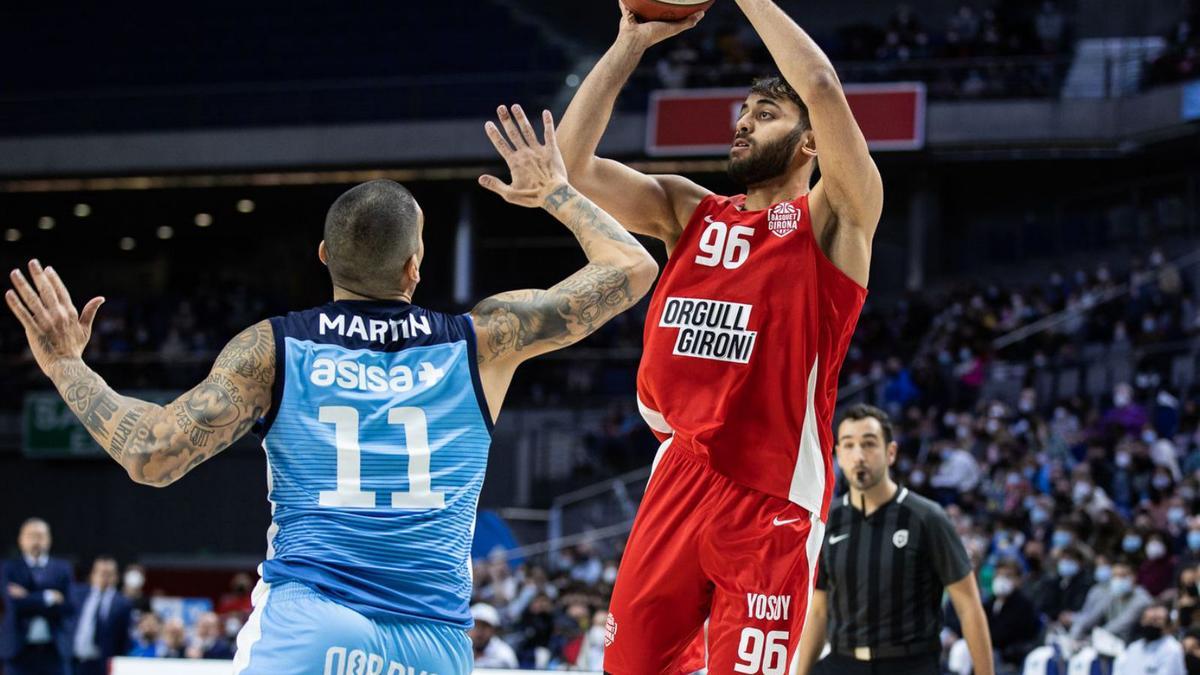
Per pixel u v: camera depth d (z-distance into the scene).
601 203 3.96
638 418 22.52
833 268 3.67
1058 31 25.25
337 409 3.00
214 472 24.86
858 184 3.58
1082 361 19.48
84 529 25.48
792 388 3.65
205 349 28.56
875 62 25.44
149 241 32.41
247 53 30.36
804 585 3.64
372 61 29.78
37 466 25.97
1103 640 9.22
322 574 2.88
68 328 3.05
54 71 31.00
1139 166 25.66
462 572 3.05
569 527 20.84
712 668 3.66
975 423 17.81
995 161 25.86
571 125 3.88
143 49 30.70
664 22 3.92
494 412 3.21
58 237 32.78
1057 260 26.31
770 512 3.64
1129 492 15.07
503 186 3.46
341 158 27.03
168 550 24.88
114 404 2.93
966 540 11.45
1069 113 23.81
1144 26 26.69
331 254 3.18
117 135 27.88
